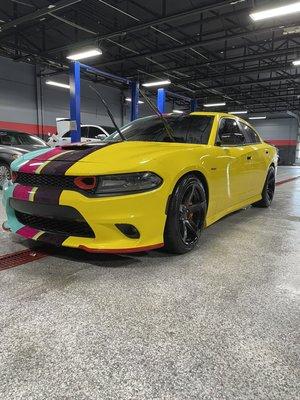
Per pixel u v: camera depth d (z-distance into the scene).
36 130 15.73
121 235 1.98
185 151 2.33
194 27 11.01
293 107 25.20
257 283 1.87
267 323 1.44
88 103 18.19
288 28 8.92
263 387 1.05
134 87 8.27
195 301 1.64
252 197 3.79
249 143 3.68
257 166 3.71
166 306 1.58
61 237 2.07
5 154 5.86
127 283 1.85
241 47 12.21
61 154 2.28
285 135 27.05
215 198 2.72
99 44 10.93
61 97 16.77
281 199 5.46
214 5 7.45
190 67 13.76
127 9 9.01
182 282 1.87
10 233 2.84
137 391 1.03
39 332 1.34
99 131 10.20
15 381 1.06
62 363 1.16
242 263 2.20
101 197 1.91
